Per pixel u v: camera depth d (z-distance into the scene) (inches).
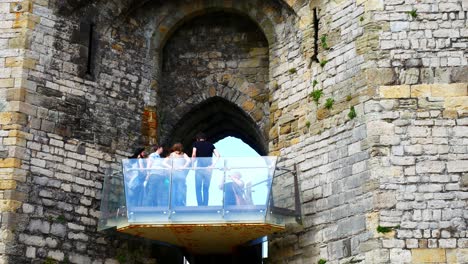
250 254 767.1
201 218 665.6
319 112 714.2
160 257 756.0
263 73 823.7
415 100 658.2
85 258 703.7
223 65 833.5
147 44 807.1
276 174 686.5
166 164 679.1
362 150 661.3
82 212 713.0
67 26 746.8
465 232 622.5
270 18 799.1
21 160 686.5
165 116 821.2
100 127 748.0
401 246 625.0
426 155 644.1
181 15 822.5
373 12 682.2
